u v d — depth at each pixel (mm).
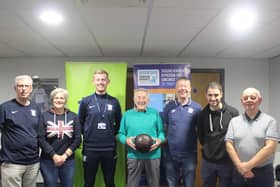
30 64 4758
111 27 2969
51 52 4367
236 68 4883
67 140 2854
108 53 4492
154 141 3049
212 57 4820
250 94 2414
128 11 2455
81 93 3762
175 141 3027
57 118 2848
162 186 3906
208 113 2781
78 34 3238
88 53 4477
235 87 4875
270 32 3164
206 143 2775
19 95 2662
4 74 4750
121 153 3680
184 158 3018
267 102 4863
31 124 2699
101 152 3125
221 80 4852
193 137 3033
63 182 2867
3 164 2650
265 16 2600
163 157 3432
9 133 2629
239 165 2396
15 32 3143
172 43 3750
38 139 2770
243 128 2457
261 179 2418
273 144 2348
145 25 2893
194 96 4840
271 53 4414
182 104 3072
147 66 3924
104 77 3176
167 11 2463
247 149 2414
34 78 4746
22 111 2668
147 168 3070
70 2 2238
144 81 3920
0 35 3277
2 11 2445
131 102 4816
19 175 2629
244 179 2492
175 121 3045
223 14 2545
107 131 3148
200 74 4863
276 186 3633
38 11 2451
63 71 4777
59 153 2811
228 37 3396
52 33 3201
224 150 2664
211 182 2791
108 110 3160
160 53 4504
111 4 2285
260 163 2363
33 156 2709
